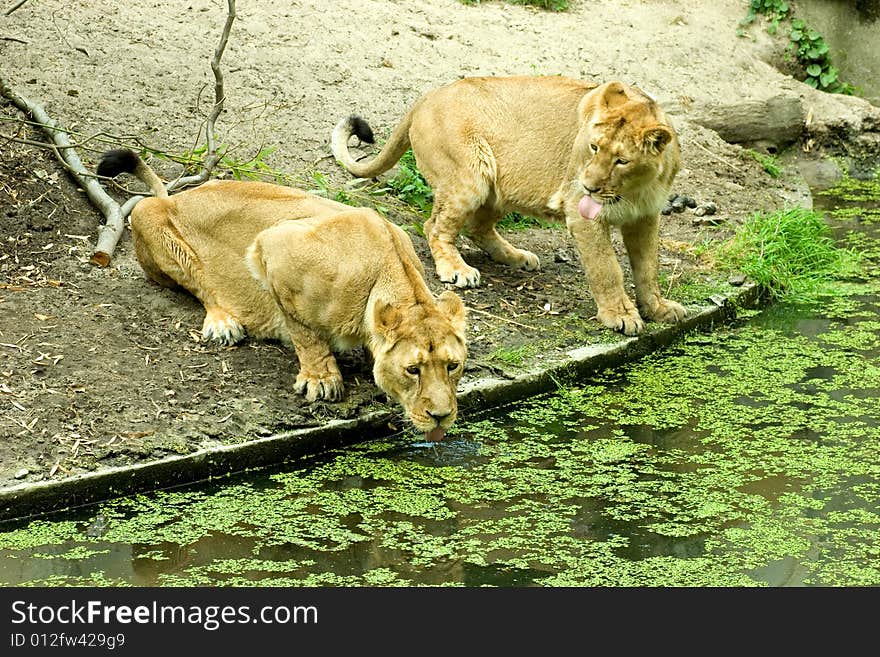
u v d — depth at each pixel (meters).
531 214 11.80
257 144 13.35
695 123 17.11
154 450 8.32
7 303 9.82
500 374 10.03
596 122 10.41
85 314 9.86
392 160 12.55
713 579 7.39
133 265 10.80
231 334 9.75
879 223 15.79
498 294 11.59
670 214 14.30
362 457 8.93
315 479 8.55
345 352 9.87
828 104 18.45
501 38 17.77
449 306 8.69
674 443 9.35
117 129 12.70
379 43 16.47
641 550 7.71
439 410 8.38
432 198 13.35
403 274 8.88
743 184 15.88
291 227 9.09
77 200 11.52
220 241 9.89
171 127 13.12
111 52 14.10
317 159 13.41
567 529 7.97
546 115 11.48
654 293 11.38
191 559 7.42
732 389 10.41
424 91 15.59
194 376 9.24
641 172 10.42
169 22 15.25
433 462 8.90
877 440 9.45
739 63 18.62
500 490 8.49
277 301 9.19
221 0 16.12
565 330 10.99
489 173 11.69
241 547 7.59
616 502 8.38
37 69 13.30
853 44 20.20
